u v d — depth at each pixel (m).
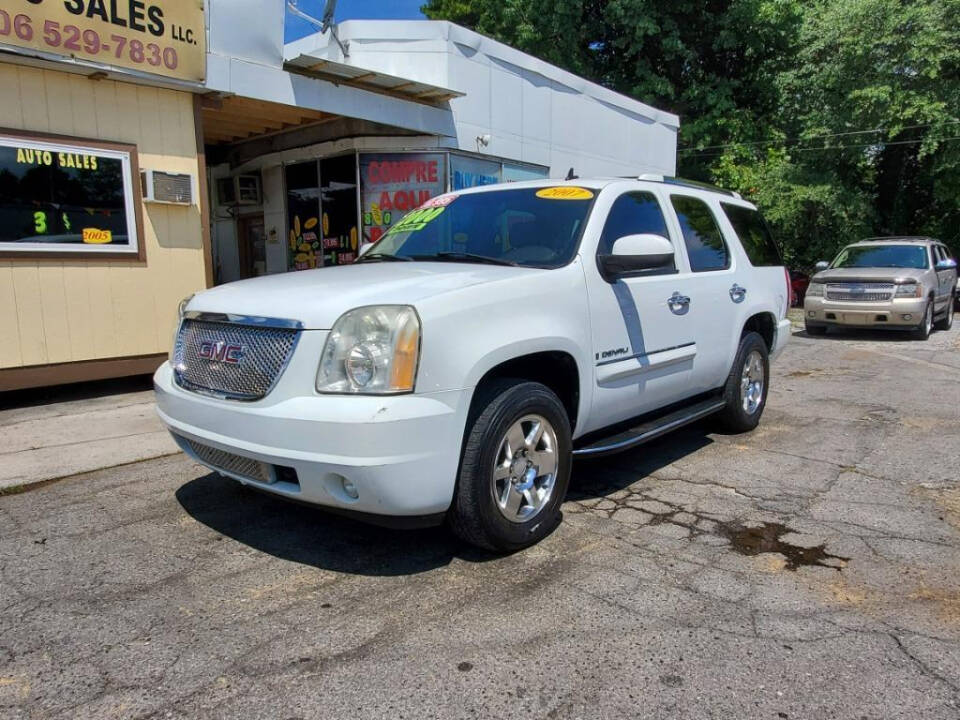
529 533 3.57
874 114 20.11
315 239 12.69
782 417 6.64
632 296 4.25
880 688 2.49
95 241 7.31
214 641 2.77
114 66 7.10
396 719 2.32
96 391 7.67
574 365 3.81
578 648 2.73
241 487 4.53
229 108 10.12
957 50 19.16
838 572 3.38
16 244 6.77
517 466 3.50
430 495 3.07
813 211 21.36
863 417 6.63
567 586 3.23
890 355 10.93
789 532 3.86
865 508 4.22
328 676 2.55
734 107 22.20
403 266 4.00
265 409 3.09
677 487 4.60
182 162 7.96
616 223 4.33
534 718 2.33
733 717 2.34
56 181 7.00
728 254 5.55
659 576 3.33
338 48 11.77
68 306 7.15
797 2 21.56
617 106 15.38
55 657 2.66
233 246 14.12
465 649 2.72
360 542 3.71
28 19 6.46
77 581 3.27
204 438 3.36
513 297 3.46
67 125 7.06
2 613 2.98
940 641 2.79
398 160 11.73
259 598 3.12
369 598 3.12
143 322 7.73
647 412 4.73
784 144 23.55
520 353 3.41
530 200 4.49
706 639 2.79
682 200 5.18
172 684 2.50
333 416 2.91
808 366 9.90
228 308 3.44
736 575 3.34
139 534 3.81
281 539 3.74
